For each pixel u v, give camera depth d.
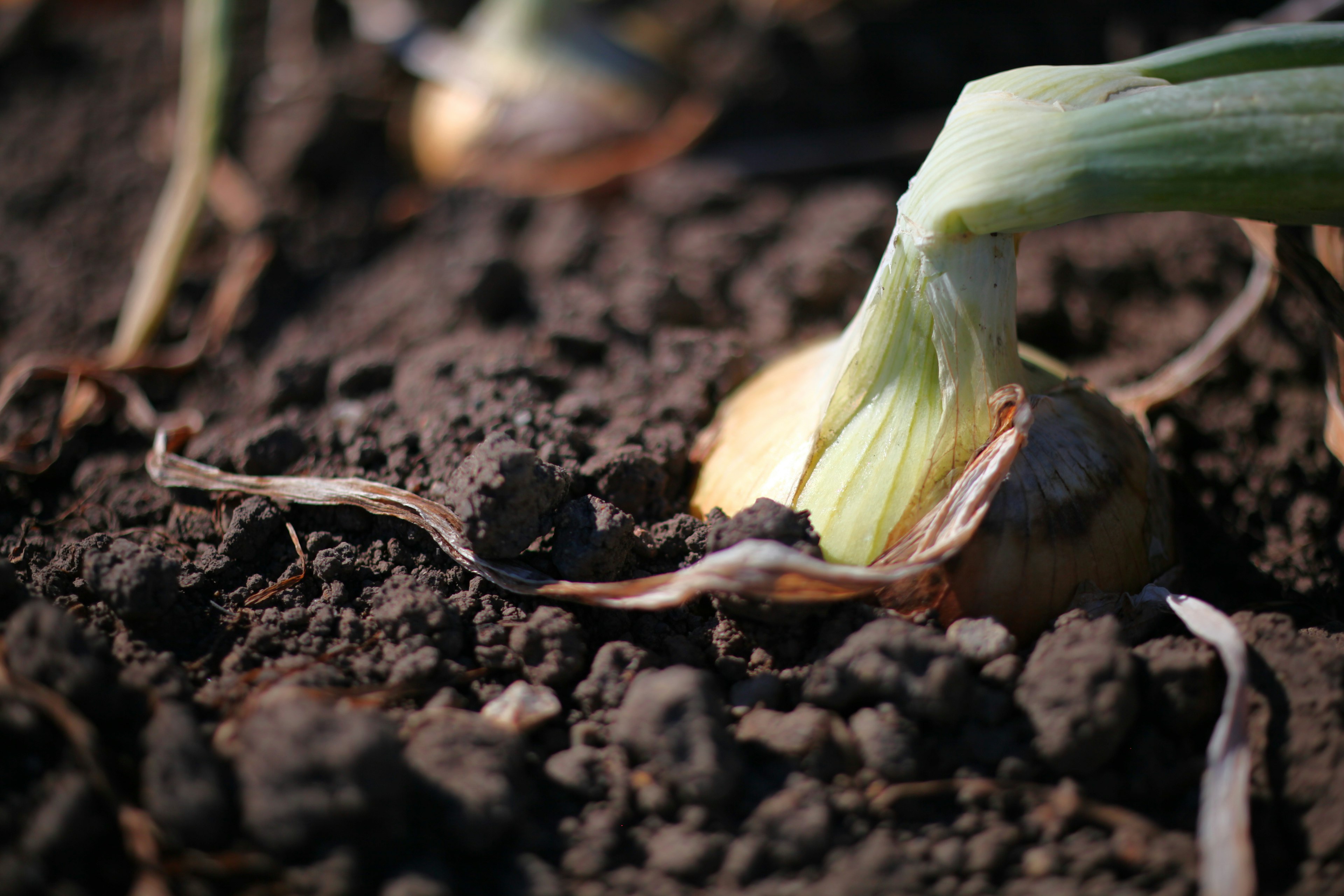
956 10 0.85
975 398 0.55
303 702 0.53
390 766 0.52
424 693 0.55
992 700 0.54
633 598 0.55
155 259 0.66
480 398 0.60
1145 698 0.54
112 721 0.54
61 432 0.62
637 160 0.74
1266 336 0.64
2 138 0.84
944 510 0.55
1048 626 0.56
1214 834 0.53
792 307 0.67
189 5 0.87
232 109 0.84
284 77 0.84
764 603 0.55
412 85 0.82
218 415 0.64
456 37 0.78
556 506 0.57
